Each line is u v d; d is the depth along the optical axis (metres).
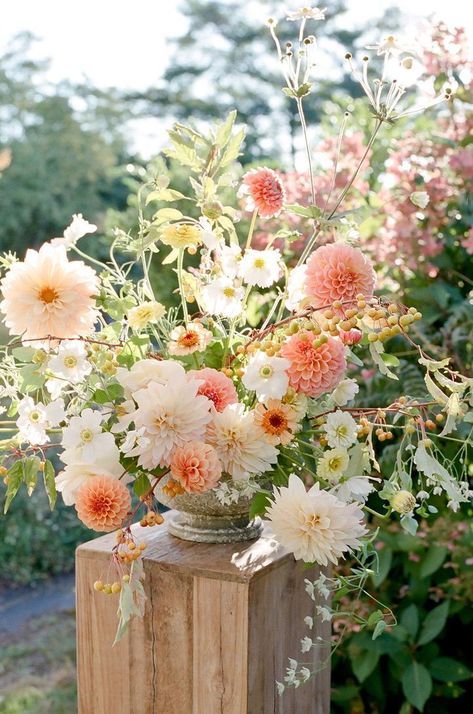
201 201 1.29
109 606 1.30
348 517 1.09
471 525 2.23
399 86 1.27
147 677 1.28
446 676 2.19
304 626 1.38
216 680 1.23
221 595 1.22
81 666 1.33
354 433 1.15
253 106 17.23
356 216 1.36
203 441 1.12
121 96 17.11
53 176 13.44
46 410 1.14
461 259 2.49
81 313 1.13
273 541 1.34
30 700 3.13
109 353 1.16
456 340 2.25
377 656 2.21
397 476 1.17
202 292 1.26
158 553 1.28
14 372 1.24
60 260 1.13
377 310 1.11
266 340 1.21
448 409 1.17
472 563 2.15
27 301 1.11
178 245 1.21
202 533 1.33
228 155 1.28
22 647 3.63
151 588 1.26
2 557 4.46
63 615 4.00
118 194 14.69
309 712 1.41
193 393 1.10
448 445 2.10
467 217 2.39
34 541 4.52
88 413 1.12
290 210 1.28
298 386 1.14
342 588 1.17
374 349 1.17
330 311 1.13
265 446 1.15
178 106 17.41
